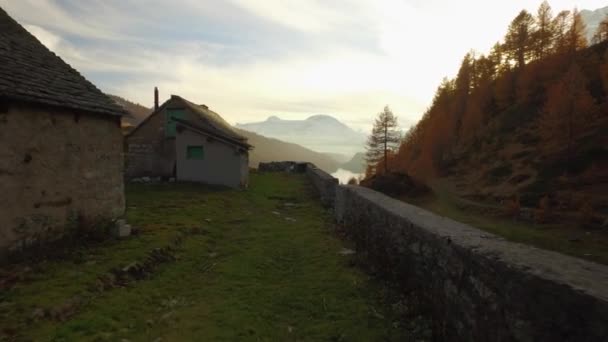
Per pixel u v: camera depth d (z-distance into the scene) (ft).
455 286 12.24
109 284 18.56
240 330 14.46
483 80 277.64
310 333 14.26
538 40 240.94
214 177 64.90
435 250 14.06
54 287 16.98
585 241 72.84
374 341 13.19
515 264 9.21
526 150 169.68
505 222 100.07
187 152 65.51
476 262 10.89
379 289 18.40
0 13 27.89
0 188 19.60
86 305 16.10
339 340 13.57
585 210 88.74
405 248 17.62
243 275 21.53
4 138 19.97
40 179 22.38
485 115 248.11
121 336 13.67
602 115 145.18
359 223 28.04
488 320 10.11
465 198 139.23
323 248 27.55
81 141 26.16
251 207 48.14
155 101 84.58
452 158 224.94
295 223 38.47
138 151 72.02
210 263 24.11
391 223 19.89
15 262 19.77
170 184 62.13
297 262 24.64
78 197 25.76
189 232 30.66
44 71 26.05
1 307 14.70
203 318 15.58
